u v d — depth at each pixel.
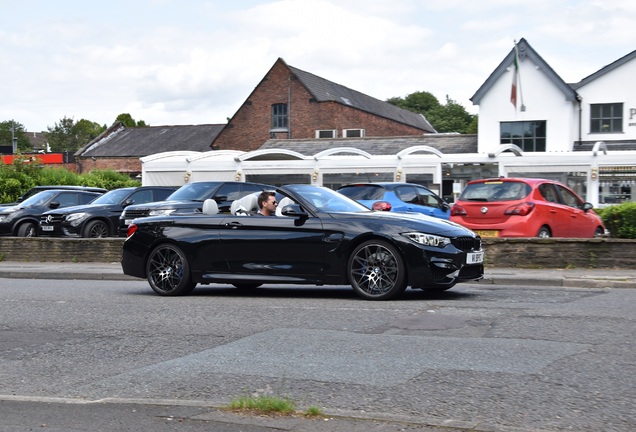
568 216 16.80
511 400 5.22
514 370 6.01
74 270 15.95
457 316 8.52
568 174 27.23
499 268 14.25
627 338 7.11
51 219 23.02
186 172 31.86
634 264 13.58
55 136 128.12
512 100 40.50
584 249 13.82
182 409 5.03
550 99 41.62
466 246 10.25
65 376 6.39
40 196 25.91
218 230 11.02
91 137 130.25
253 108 58.16
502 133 42.69
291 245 10.50
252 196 11.55
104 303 10.54
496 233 15.88
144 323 8.71
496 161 28.05
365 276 10.16
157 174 32.19
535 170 27.64
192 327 8.34
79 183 39.66
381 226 10.11
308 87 56.94
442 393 5.44
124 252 11.71
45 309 10.08
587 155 27.02
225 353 6.95
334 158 30.00
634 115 40.94
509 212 15.83
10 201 35.19
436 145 44.91
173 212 18.28
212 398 5.50
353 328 7.96
